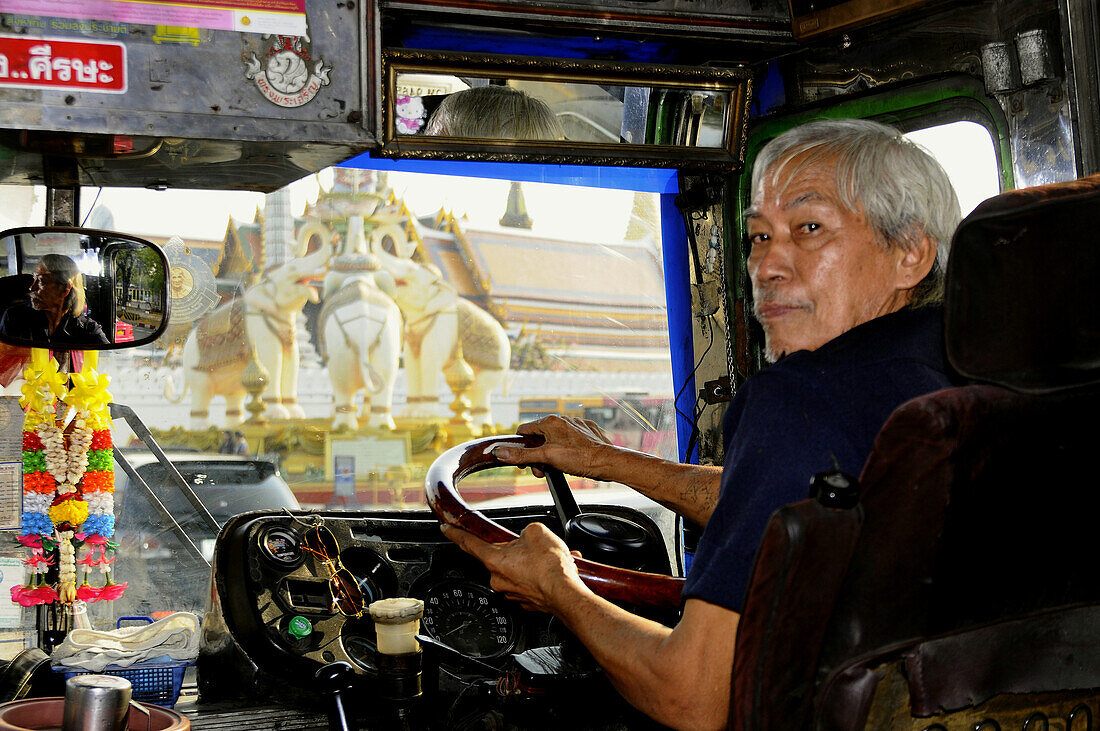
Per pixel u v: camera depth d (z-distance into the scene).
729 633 0.98
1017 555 0.87
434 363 6.12
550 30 1.87
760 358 2.25
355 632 1.86
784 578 0.76
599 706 1.38
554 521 1.98
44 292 1.75
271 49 1.67
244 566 1.87
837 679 0.83
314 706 1.80
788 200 1.11
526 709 1.37
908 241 1.09
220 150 1.73
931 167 1.11
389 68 1.79
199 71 1.63
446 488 1.43
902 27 1.94
